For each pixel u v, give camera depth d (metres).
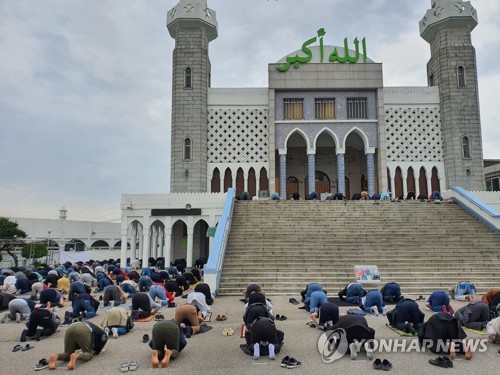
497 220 18.88
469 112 29.12
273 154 29.06
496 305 10.11
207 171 29.47
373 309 10.31
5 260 40.72
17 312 10.45
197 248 27.42
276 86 29.64
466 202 21.52
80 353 6.98
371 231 18.97
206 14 30.39
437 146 29.61
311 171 29.17
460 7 29.62
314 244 17.61
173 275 17.98
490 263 15.87
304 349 7.59
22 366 6.80
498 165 39.28
